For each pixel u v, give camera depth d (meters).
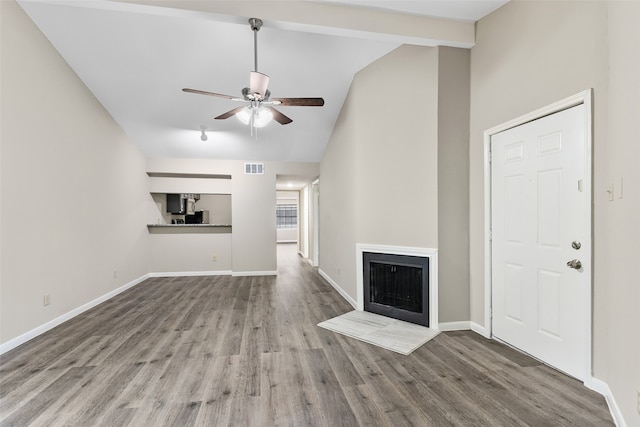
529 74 2.33
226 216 6.91
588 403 1.79
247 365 2.29
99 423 1.64
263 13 2.44
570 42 2.01
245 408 1.77
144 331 2.98
